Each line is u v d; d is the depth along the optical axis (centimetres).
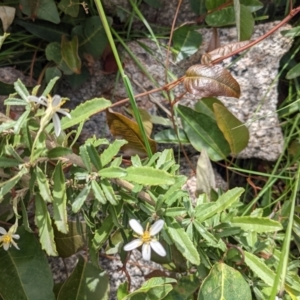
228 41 44
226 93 38
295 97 45
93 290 38
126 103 44
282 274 33
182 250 31
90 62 44
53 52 42
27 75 44
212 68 39
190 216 33
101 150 44
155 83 43
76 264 40
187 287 36
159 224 30
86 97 44
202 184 42
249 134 43
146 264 42
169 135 44
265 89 44
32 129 29
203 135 44
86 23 42
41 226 29
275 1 45
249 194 46
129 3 44
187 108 43
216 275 34
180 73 44
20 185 32
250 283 35
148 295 34
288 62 44
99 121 44
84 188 29
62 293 38
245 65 44
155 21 45
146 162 35
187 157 44
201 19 44
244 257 34
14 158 29
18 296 35
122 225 32
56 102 26
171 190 31
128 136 40
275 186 46
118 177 29
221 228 34
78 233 37
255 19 44
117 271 40
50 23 43
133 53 44
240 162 47
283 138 44
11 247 36
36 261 36
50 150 28
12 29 43
